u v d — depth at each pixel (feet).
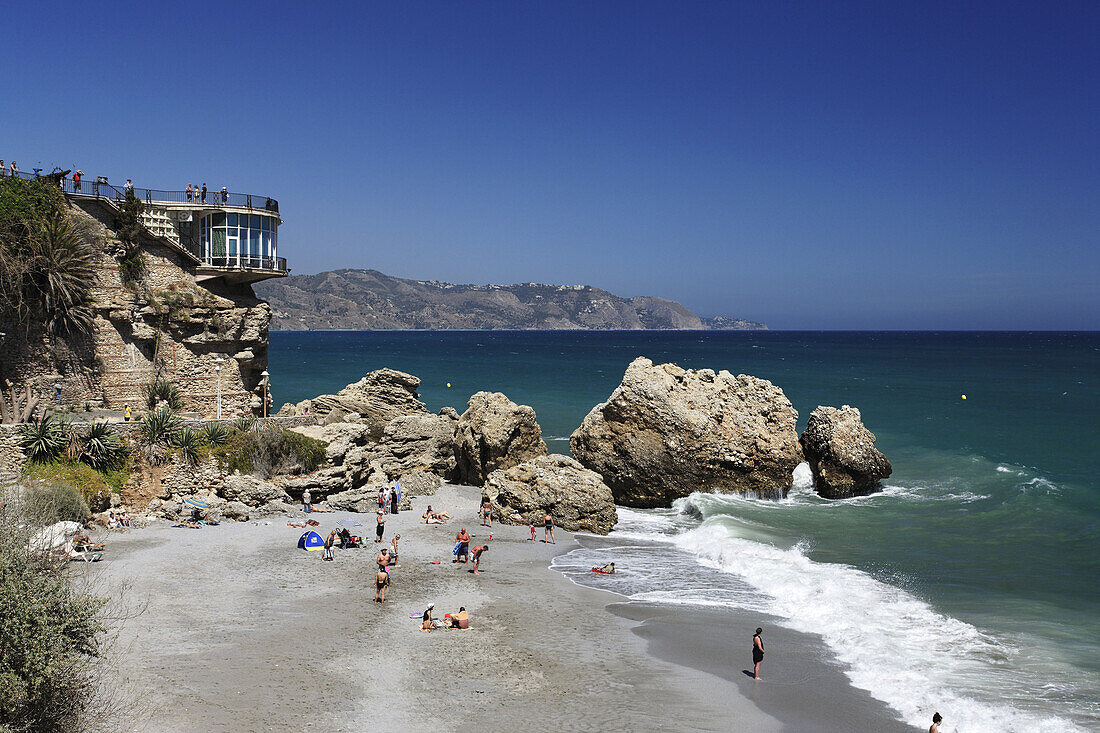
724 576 116.26
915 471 198.29
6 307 137.90
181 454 139.54
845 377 503.61
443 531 138.21
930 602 102.53
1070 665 82.02
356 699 72.18
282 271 176.14
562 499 146.51
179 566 110.22
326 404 197.57
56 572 63.16
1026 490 168.04
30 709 53.31
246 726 66.03
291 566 112.78
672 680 79.41
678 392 177.17
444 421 189.06
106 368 150.92
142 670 76.23
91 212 152.25
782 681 79.36
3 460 126.41
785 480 174.70
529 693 75.31
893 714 72.28
